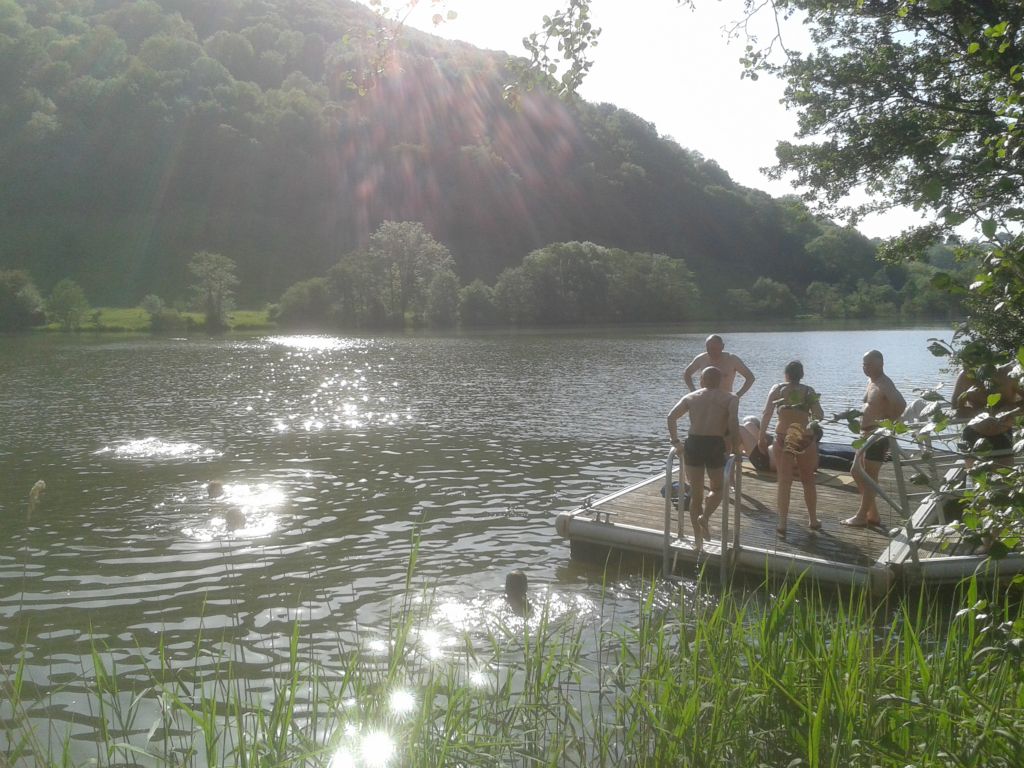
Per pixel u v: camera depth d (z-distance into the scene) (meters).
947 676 4.51
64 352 54.97
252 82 169.00
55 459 16.95
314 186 142.38
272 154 143.38
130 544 10.77
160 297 110.19
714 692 4.51
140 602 8.62
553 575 9.45
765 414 9.66
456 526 11.83
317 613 8.23
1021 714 3.94
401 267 106.44
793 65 21.02
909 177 19.78
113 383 33.97
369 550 10.56
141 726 5.81
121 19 183.75
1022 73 4.54
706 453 8.92
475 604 8.41
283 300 100.50
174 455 17.48
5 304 84.62
